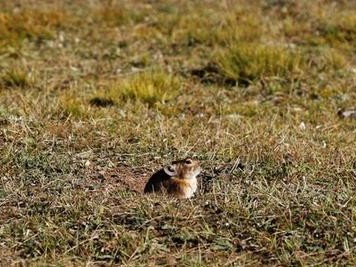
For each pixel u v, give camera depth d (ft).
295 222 76.33
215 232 75.20
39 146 98.02
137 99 127.03
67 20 178.29
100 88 135.13
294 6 190.60
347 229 74.59
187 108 126.62
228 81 142.41
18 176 88.53
